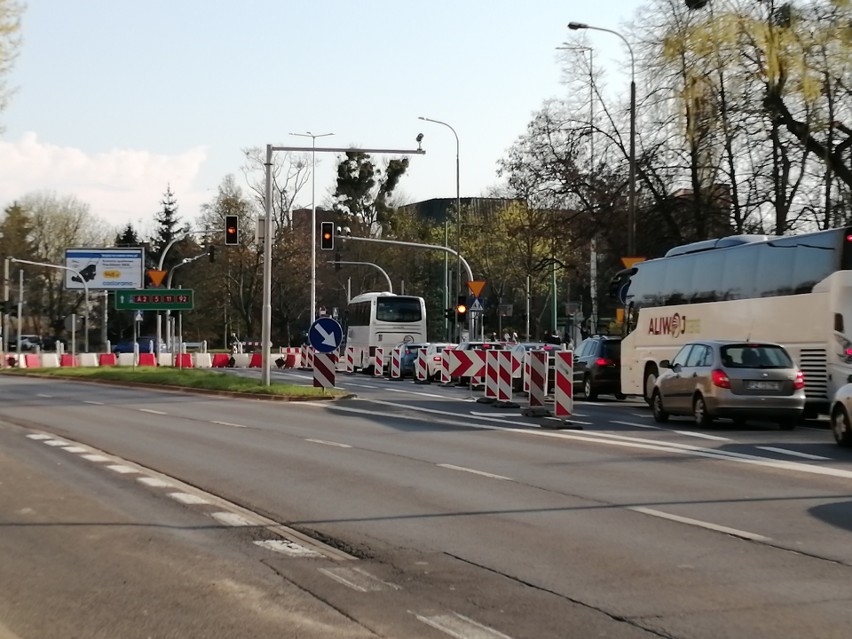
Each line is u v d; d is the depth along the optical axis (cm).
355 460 1573
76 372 4775
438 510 1116
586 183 4378
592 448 1727
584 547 915
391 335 5378
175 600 737
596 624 670
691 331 2778
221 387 3466
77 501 1191
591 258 4806
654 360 2948
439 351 4459
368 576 812
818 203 3491
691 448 1723
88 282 7881
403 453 1662
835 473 1398
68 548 923
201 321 9712
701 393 2098
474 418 2403
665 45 3262
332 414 2541
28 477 1393
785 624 666
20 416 2489
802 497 1189
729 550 899
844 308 2225
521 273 6694
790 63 2997
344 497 1214
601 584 779
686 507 1122
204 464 1536
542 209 4672
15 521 1059
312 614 698
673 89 3328
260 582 793
